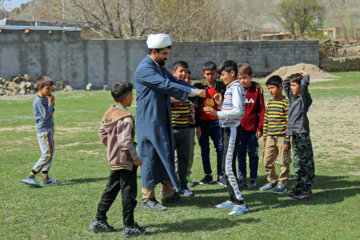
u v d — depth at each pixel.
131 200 4.23
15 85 22.84
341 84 25.84
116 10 30.98
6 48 23.44
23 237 4.20
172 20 31.78
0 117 14.10
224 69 4.96
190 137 6.14
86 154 8.48
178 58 31.48
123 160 4.13
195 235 4.23
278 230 4.34
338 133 10.56
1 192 5.69
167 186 5.39
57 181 6.25
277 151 5.90
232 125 4.93
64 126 12.13
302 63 34.16
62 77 25.22
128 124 4.18
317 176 6.65
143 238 4.18
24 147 9.17
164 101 5.01
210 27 38.59
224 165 5.02
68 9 31.36
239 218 4.73
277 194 5.74
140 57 27.33
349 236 4.14
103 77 26.52
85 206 5.16
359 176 6.63
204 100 6.28
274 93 5.76
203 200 5.54
